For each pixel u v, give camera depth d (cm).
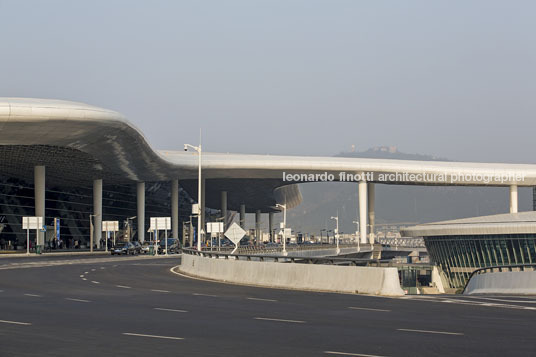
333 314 1797
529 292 2878
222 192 15988
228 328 1509
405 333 1427
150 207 14075
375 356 1146
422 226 9825
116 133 8062
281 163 12325
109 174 11031
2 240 9375
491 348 1227
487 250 9088
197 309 1923
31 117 6950
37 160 8925
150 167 11025
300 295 2423
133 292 2558
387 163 12900
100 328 1502
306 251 10131
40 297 2323
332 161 12644
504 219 9219
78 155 8862
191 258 4106
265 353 1177
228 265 3325
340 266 2630
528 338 1349
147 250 9694
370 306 2019
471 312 1850
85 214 12094
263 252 8369
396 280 2470
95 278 3522
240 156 12300
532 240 8669
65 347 1238
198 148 5294
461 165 13138
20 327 1514
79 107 7238
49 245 10038
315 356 1146
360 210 13512
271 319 1680
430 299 2266
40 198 9306
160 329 1490
